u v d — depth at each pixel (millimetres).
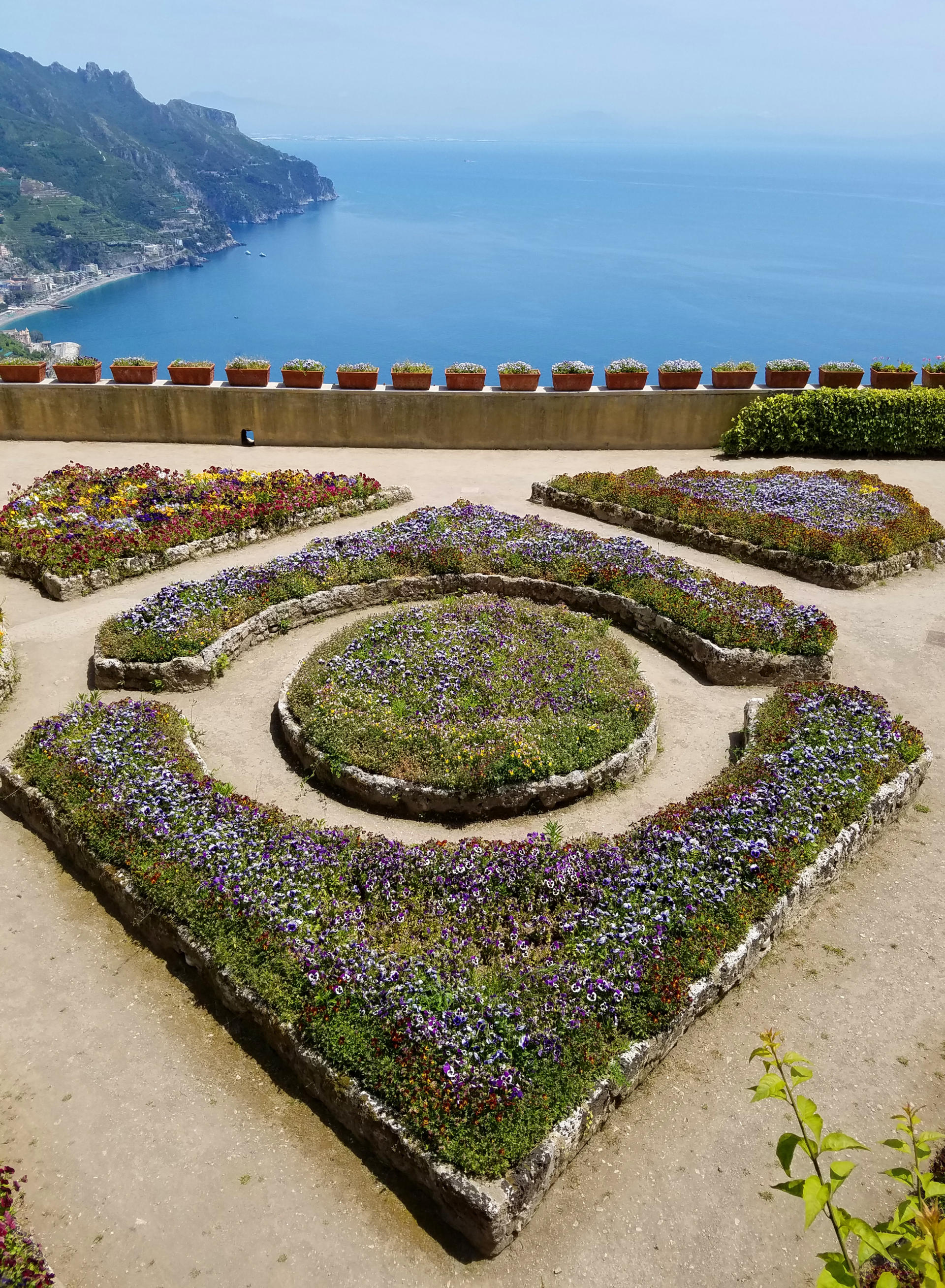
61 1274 6301
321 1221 6633
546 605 15242
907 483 20984
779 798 9836
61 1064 7801
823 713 11484
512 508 19562
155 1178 6914
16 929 9172
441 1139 6520
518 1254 6418
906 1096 7531
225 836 9266
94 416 23125
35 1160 7035
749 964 8547
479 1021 7285
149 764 10461
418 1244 6496
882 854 10266
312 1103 7480
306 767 11289
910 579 16641
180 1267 6344
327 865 9039
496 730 11000
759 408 22375
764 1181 6891
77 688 12961
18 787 10492
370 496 19391
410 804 10461
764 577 16594
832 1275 3365
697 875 8875
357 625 14047
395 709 11531
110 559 15867
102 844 9328
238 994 7906
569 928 8336
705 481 19672
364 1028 7293
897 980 8656
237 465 21766
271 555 17203
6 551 16453
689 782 11211
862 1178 6910
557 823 10391
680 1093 7559
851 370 23422
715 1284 6258
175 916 8570
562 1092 6906
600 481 19734
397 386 23203
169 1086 7629
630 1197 6781
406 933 8391
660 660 14023
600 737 11070
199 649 12953
